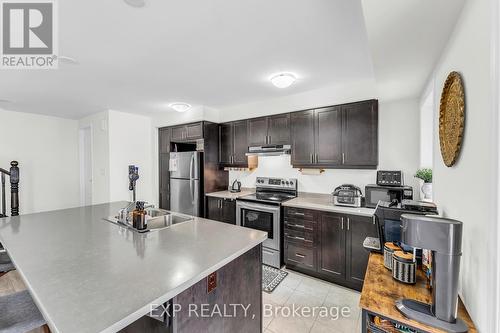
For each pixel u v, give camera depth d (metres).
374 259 1.52
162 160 4.64
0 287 2.46
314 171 3.31
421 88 2.37
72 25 1.62
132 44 1.88
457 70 1.27
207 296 1.21
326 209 2.68
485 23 0.92
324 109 3.01
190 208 4.02
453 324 0.93
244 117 3.82
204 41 1.85
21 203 4.36
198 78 2.65
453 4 1.14
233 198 3.53
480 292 0.94
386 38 1.45
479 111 0.97
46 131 4.65
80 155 5.05
